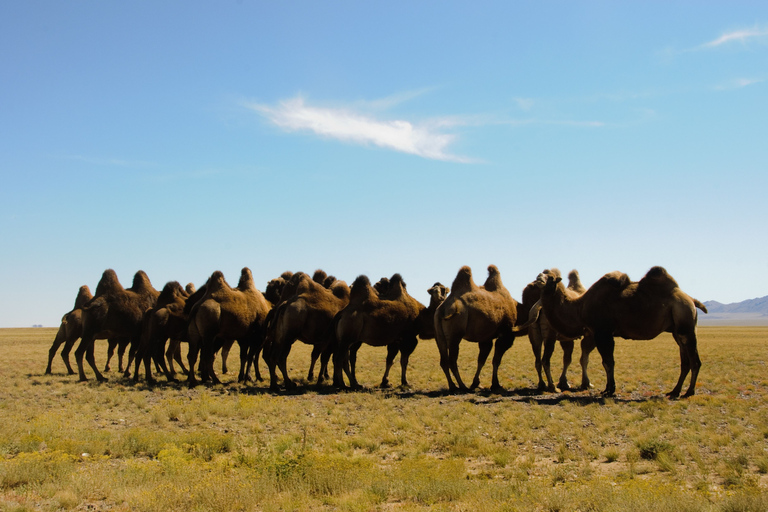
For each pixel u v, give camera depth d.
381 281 20.59
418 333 20.52
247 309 20.38
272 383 18.86
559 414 14.19
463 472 9.48
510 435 12.22
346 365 20.05
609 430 12.35
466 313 18.12
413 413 14.66
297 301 19.30
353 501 7.87
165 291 20.98
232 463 9.96
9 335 76.69
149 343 20.25
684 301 16.56
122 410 15.35
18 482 8.74
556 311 17.59
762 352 33.25
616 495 7.81
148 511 7.56
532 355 32.69
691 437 11.50
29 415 14.27
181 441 11.45
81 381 20.75
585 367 18.97
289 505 7.81
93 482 8.64
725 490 8.44
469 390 18.36
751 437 11.64
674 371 23.41
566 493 7.98
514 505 7.65
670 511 7.23
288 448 11.09
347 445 11.35
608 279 17.00
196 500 7.93
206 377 19.64
